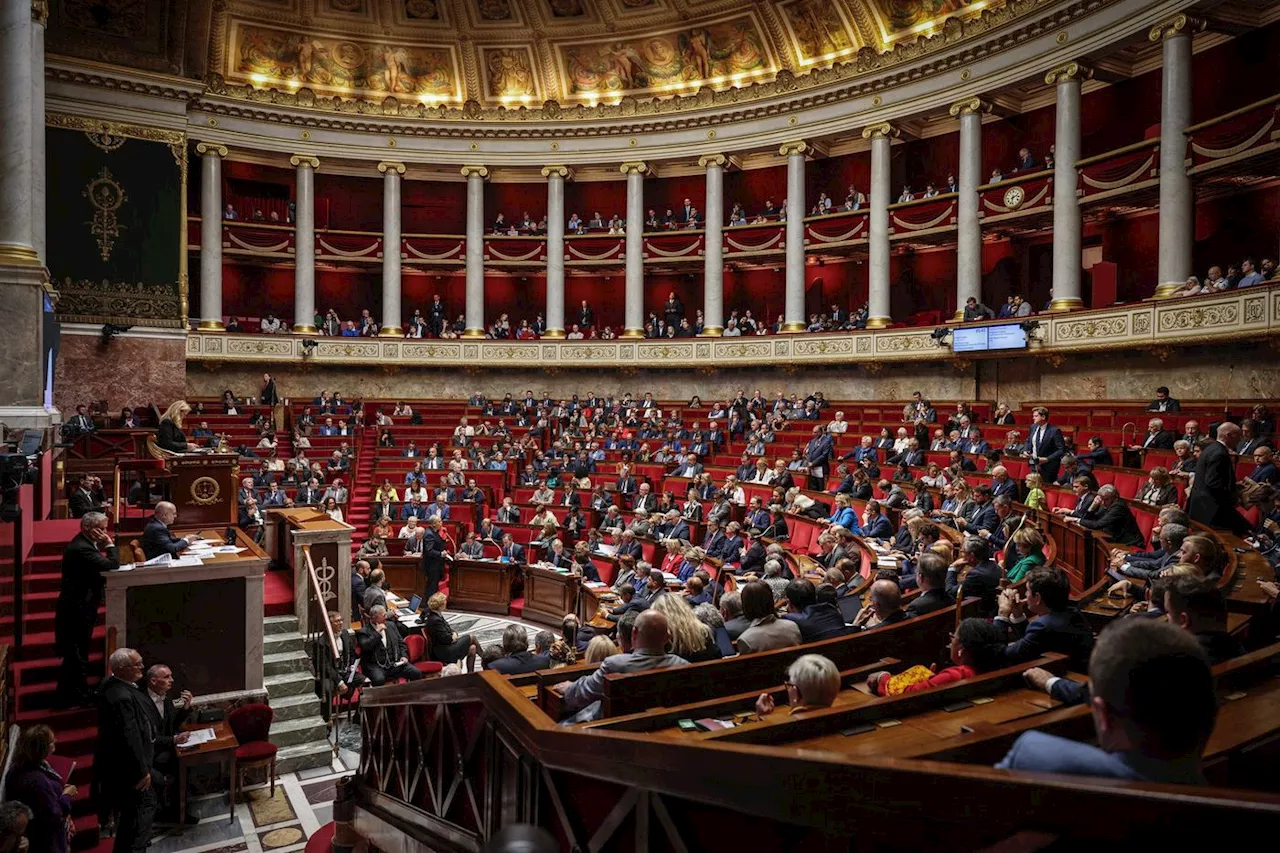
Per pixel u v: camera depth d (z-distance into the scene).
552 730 2.90
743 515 17.55
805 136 26.97
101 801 7.88
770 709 3.85
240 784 9.94
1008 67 22.08
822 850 1.95
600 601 14.22
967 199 23.19
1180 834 1.26
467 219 30.81
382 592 13.15
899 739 3.36
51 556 11.16
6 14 12.66
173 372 22.89
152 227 22.69
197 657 10.36
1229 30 18.30
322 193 31.88
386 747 5.58
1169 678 1.52
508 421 27.33
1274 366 16.20
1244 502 9.55
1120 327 18.94
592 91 30.36
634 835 2.54
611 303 33.34
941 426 19.70
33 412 12.51
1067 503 12.60
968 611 5.79
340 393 30.33
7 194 12.55
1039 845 1.39
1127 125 22.11
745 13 27.34
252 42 28.69
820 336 26.33
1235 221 19.62
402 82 30.48
